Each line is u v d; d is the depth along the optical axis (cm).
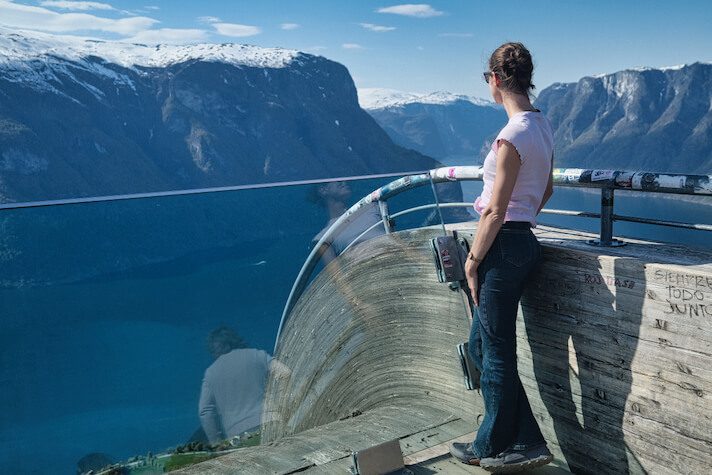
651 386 244
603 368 264
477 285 267
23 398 245
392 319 341
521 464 269
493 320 264
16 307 245
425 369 340
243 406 300
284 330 311
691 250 263
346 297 331
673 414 237
